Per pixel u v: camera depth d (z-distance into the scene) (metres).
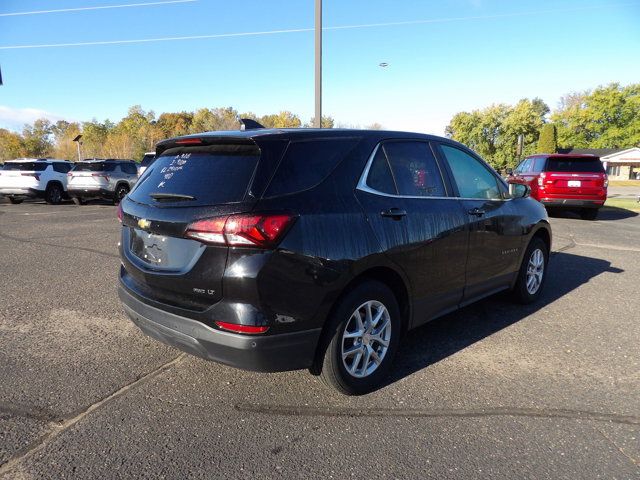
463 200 4.00
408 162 3.64
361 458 2.55
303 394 3.21
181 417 2.92
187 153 3.26
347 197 3.08
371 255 3.08
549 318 4.76
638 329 4.47
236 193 2.74
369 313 3.21
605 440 2.74
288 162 2.90
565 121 71.00
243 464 2.49
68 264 6.83
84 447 2.61
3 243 8.55
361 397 3.19
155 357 3.74
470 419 2.94
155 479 2.37
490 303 5.25
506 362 3.75
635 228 11.31
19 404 3.03
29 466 2.44
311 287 2.81
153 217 2.97
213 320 2.72
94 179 17.19
